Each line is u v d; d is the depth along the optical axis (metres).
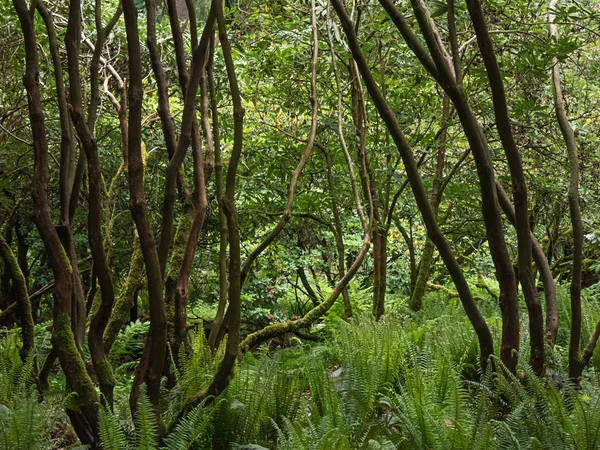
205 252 8.49
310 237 9.31
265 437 3.24
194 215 3.74
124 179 7.41
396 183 7.29
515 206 3.64
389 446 2.80
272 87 7.40
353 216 9.78
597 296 7.73
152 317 2.89
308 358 4.04
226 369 2.98
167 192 3.05
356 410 3.44
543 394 3.11
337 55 6.11
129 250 7.48
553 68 4.52
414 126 7.97
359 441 3.20
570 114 7.32
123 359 6.15
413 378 3.62
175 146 3.68
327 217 8.63
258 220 7.42
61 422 3.83
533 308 3.67
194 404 3.03
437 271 9.46
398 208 8.12
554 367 3.97
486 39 3.37
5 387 3.51
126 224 7.44
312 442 2.77
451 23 3.74
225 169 7.27
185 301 3.71
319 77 6.79
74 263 3.33
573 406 3.24
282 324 4.41
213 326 3.51
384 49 6.68
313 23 4.61
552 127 6.94
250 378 3.46
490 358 3.44
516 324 3.63
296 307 10.33
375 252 6.73
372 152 6.66
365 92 6.70
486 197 3.57
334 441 2.71
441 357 3.92
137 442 2.74
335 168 7.21
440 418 3.12
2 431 2.75
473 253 9.84
